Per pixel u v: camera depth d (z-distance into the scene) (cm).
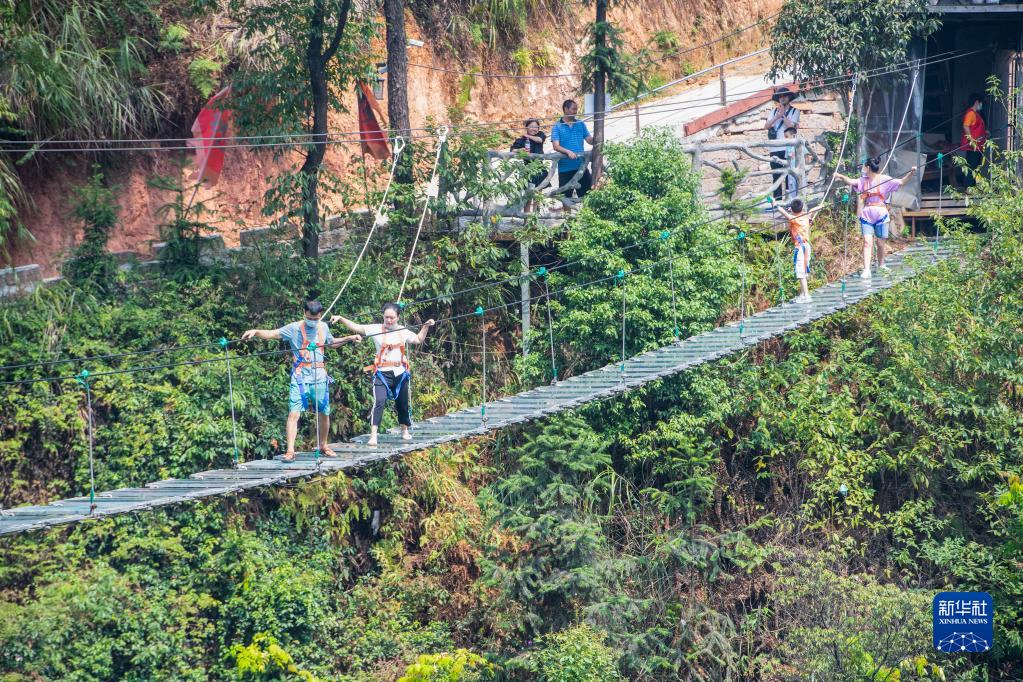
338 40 2803
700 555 2666
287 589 2452
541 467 2680
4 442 2403
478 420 2356
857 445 2878
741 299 2723
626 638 2553
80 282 2659
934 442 2803
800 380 2941
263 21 2839
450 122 3938
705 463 2773
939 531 2836
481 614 2645
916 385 2839
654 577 2683
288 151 3195
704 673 2627
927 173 3566
